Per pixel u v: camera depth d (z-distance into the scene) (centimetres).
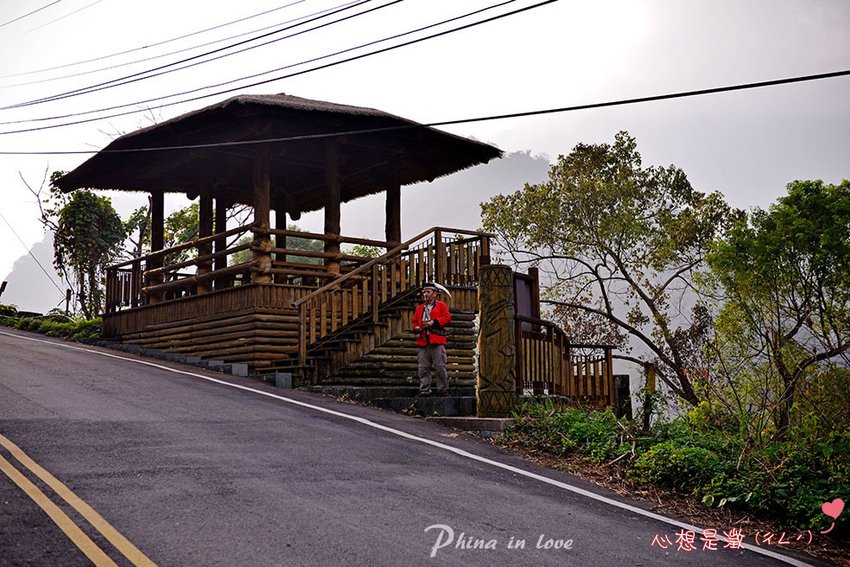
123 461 815
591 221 3061
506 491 864
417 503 766
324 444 992
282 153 1923
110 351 1984
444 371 1430
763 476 962
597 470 1045
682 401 2059
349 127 1869
